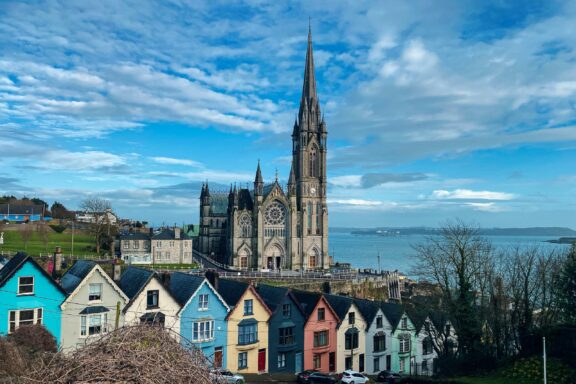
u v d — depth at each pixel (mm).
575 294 46688
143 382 13992
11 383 17719
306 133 151500
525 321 51688
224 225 165125
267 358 56031
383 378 58344
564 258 58312
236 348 53750
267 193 147375
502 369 47125
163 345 15648
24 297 42875
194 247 187125
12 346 26812
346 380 51438
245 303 55031
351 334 61688
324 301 60875
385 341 66312
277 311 57219
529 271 52656
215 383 16344
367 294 114250
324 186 151750
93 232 147750
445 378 48656
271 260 144500
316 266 149500
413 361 68438
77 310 45469
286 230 146250
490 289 55062
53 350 36969
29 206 184375
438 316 65062
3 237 137750
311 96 155250
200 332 51781
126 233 143750
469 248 56562
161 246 133625
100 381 13867
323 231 150625
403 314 68312
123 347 14938
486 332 54938
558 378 41656
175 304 50562
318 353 59750
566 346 45781
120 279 54750
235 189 146000
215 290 53125
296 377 53594
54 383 14219
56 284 44625
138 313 48188
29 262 43344
